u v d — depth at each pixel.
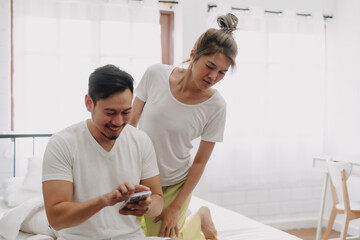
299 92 3.85
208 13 3.52
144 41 3.32
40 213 1.74
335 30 3.96
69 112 3.15
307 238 3.66
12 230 1.68
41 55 3.06
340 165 3.03
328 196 4.05
